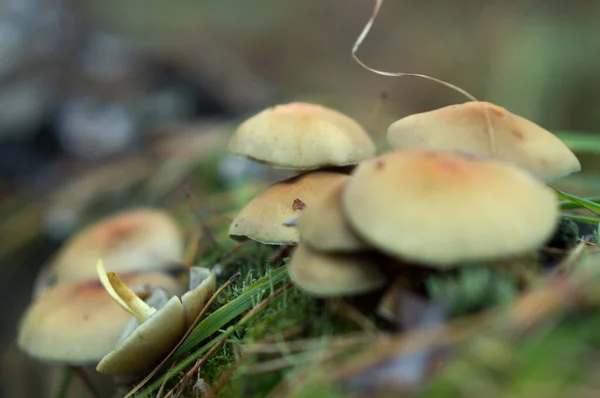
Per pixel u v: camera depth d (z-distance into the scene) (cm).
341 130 21
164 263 29
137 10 102
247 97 67
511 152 18
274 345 18
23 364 41
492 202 16
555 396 15
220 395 18
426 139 18
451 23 100
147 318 20
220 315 20
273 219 20
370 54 104
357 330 17
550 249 18
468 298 16
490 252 15
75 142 58
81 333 23
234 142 21
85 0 95
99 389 34
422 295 17
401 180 16
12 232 48
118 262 28
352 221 16
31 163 57
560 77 66
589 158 47
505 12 87
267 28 112
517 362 15
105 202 51
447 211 16
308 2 116
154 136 59
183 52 71
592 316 16
